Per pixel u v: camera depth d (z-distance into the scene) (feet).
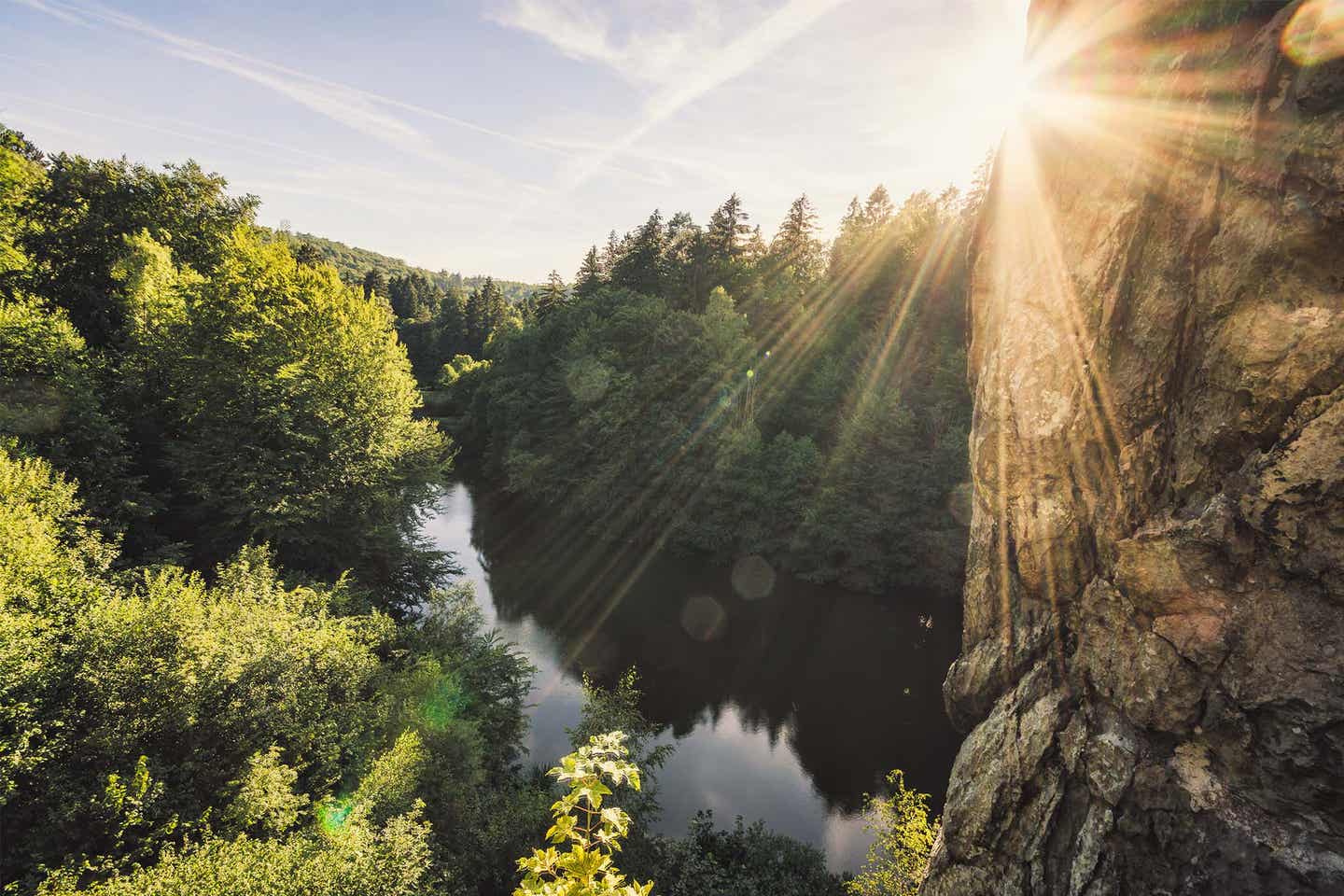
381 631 55.52
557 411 180.65
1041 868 15.43
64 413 58.54
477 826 40.50
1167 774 12.85
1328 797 10.37
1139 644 14.11
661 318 180.34
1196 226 14.56
